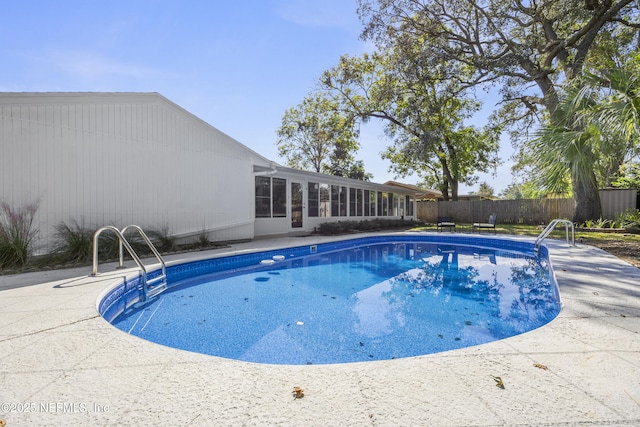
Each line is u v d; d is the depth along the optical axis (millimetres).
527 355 2148
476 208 20453
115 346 2352
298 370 1979
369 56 19391
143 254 6992
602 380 1822
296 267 7562
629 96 4984
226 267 7305
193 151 8961
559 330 2570
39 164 6219
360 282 6066
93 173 6992
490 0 13500
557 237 10383
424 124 16812
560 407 1571
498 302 4766
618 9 11312
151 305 4629
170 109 8430
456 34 15172
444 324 3873
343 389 1753
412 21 14617
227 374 1932
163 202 8250
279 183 12102
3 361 2102
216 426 1446
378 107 18969
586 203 13000
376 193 18359
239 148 10188
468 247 10953
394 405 1598
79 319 2939
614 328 2604
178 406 1604
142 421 1485
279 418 1504
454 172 21797
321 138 24094
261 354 3092
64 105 6574
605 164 5652
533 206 18328
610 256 6336
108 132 7246
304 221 13188
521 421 1467
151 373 1945
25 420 1495
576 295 3521
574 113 5645
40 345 2363
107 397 1687
